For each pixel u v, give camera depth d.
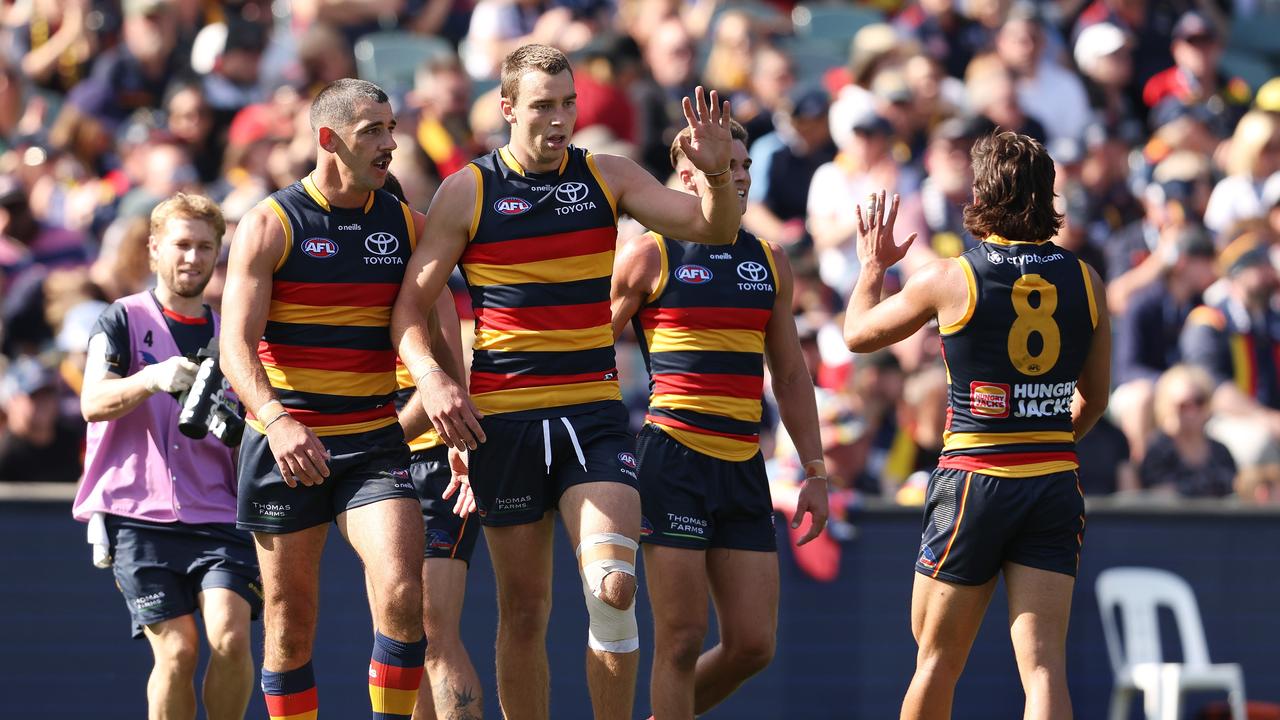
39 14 42.69
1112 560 31.27
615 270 20.86
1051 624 18.41
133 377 20.12
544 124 17.64
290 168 34.44
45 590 27.86
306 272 17.83
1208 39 46.16
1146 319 35.44
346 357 18.00
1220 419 34.44
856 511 29.80
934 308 18.64
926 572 18.80
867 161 37.09
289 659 18.45
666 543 20.02
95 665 27.94
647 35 43.75
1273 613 31.42
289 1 46.56
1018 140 18.80
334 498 18.17
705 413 20.34
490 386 18.22
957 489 18.53
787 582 29.58
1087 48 46.16
